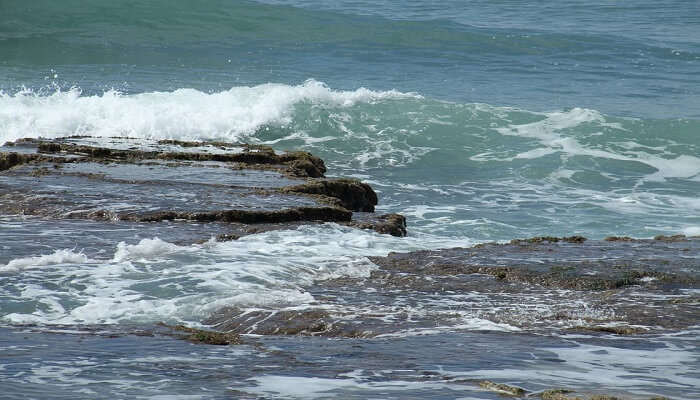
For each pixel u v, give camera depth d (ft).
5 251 66.59
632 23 286.46
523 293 58.54
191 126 153.99
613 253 70.64
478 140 153.38
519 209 112.88
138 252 66.95
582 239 77.82
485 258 68.13
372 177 131.75
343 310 52.44
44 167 101.91
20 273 60.49
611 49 245.04
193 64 213.25
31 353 38.63
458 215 108.06
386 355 40.63
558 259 67.82
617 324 50.47
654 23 287.28
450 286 60.08
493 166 139.95
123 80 193.98
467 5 312.50
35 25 234.58
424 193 121.29
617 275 62.39
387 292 58.18
